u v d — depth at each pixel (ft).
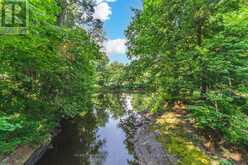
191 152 28.19
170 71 36.06
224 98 28.96
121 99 114.62
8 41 23.66
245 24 28.76
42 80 36.91
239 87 29.68
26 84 35.01
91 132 51.49
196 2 32.32
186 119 36.96
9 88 32.48
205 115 29.53
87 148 40.11
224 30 30.58
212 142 30.83
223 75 29.99
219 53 29.37
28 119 33.09
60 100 39.37
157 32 37.45
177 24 36.04
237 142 29.37
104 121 64.08
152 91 44.42
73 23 78.95
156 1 38.24
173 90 36.60
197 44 34.45
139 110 74.33
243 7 31.07
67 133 49.26
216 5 32.65
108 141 44.96
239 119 27.71
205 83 32.65
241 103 30.71
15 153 26.96
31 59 28.81
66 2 69.26
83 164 33.19
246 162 27.20
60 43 35.96
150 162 30.89
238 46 28.27
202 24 34.30
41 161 33.65
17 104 33.01
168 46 36.47
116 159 35.55
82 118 65.05
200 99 32.76
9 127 20.79
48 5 27.25
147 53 39.60
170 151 29.84
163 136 35.68
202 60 29.45
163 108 46.60
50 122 39.37
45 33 29.04
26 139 29.89
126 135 49.16
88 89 57.16
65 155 36.37
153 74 39.88
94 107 87.86
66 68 38.47
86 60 44.09
